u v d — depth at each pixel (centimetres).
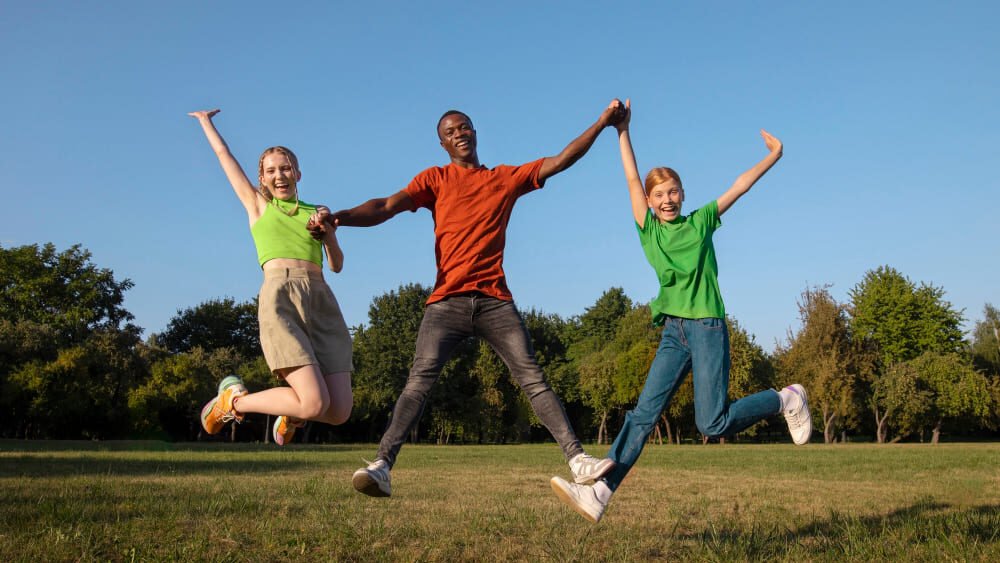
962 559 409
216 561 401
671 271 452
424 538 500
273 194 452
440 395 5009
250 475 1039
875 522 585
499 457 1919
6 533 469
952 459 1677
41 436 3994
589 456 404
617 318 6725
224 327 6469
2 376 3572
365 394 4916
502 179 427
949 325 5097
